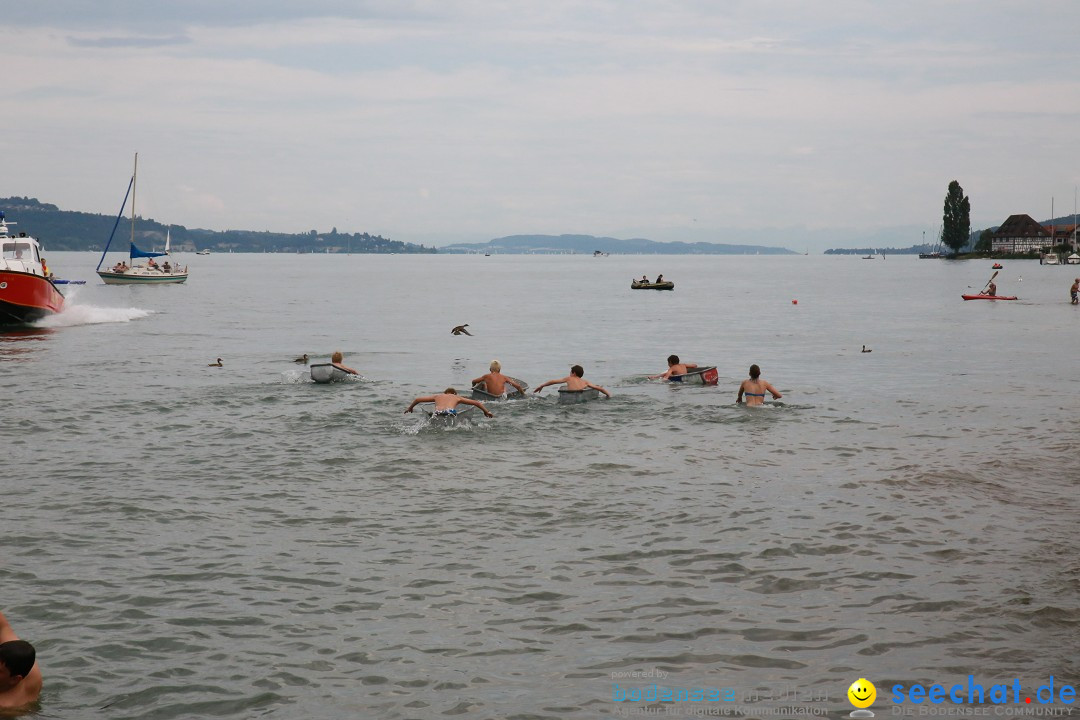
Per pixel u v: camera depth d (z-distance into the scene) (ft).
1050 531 41.42
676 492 48.52
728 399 77.66
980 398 79.15
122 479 50.93
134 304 232.53
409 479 51.37
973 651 29.78
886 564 37.45
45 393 80.02
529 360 111.34
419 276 520.42
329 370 86.43
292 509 45.52
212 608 33.30
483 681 28.14
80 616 32.48
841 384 88.38
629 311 212.23
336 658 29.55
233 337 139.95
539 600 34.12
